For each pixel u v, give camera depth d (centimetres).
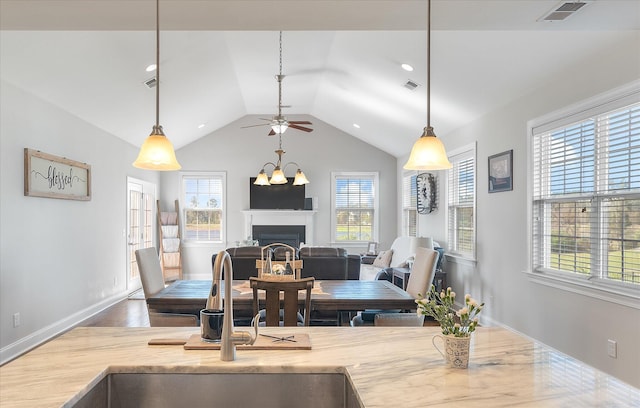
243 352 165
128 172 727
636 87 304
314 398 151
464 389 132
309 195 939
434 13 269
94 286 595
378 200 948
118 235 683
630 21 278
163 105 634
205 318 167
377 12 270
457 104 544
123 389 150
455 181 644
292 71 652
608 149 338
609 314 327
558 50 360
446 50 429
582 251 371
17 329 420
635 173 312
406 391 130
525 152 447
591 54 346
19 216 423
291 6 259
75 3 253
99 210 611
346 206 948
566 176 389
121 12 267
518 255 460
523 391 130
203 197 926
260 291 366
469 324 153
